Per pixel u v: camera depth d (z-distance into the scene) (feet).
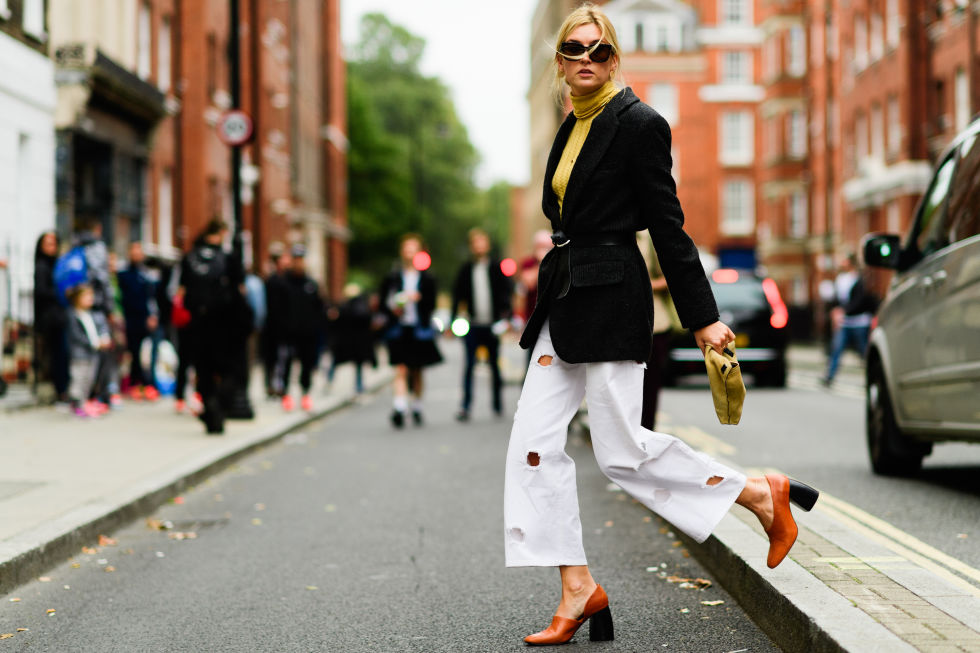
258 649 16.85
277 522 27.35
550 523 16.02
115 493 27.99
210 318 42.06
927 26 132.36
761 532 20.40
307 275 56.59
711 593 19.31
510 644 16.67
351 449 42.37
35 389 55.21
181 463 33.94
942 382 27.53
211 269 42.19
